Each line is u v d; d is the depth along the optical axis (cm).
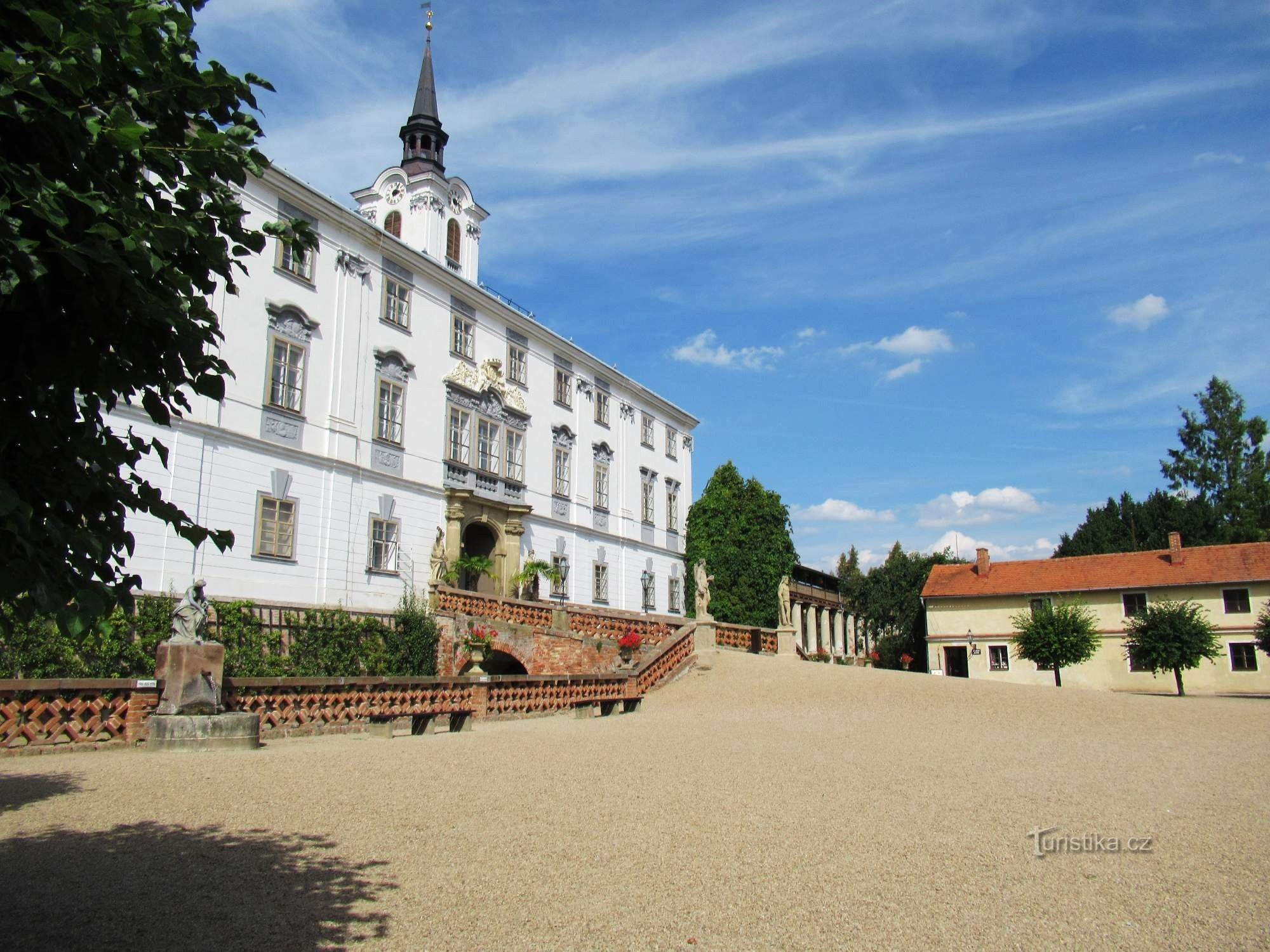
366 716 1655
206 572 2389
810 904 605
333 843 741
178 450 2358
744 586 4916
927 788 1086
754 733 1656
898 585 6594
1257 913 605
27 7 396
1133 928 570
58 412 434
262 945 502
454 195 3869
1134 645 4384
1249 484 6306
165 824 793
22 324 412
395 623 2784
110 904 565
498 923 554
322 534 2758
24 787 968
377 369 3023
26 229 385
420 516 3141
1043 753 1445
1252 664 4738
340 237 2923
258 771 1100
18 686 1259
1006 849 776
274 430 2639
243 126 512
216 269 489
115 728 1380
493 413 3569
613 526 4369
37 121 391
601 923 559
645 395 4784
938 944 535
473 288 3475
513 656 2872
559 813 890
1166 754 1483
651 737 1583
